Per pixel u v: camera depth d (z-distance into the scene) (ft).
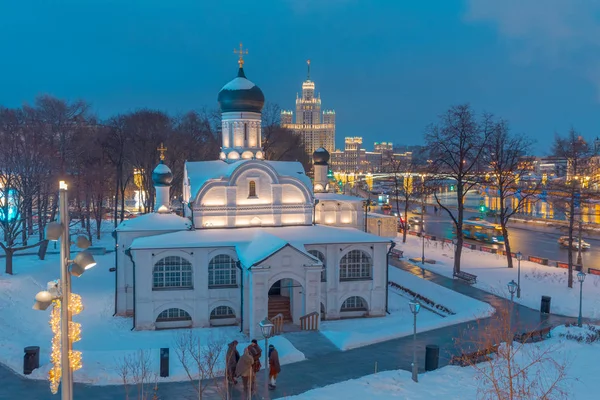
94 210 250.37
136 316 124.26
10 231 156.87
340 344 104.32
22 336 109.60
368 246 135.85
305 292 120.88
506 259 195.72
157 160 294.66
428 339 108.99
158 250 125.39
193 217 141.28
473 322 120.78
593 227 296.71
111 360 91.86
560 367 83.51
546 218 349.00
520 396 68.90
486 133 180.86
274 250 118.42
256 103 158.61
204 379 85.76
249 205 144.87
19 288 141.90
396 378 84.12
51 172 198.70
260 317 116.47
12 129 205.67
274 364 82.69
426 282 159.33
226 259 130.21
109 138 271.69
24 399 77.36
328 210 175.73
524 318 126.00
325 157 192.24
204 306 127.85
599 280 157.79
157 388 81.97
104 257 205.16
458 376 85.35
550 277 162.91
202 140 352.90
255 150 159.43
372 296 136.05
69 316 48.24
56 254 198.39
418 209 433.89
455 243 200.75
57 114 239.71
